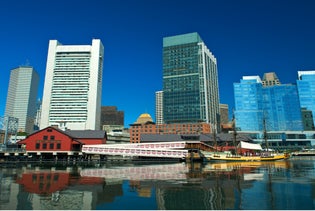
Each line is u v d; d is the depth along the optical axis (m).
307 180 28.94
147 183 26.84
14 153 75.19
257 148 101.12
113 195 20.23
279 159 88.50
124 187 24.17
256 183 26.55
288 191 21.64
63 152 77.88
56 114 198.62
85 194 20.61
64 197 19.39
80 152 81.50
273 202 17.50
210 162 77.19
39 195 20.11
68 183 27.00
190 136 127.56
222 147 120.06
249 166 56.16
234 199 18.56
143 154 82.38
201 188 23.41
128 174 37.03
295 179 29.92
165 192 21.45
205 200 18.28
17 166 59.00
